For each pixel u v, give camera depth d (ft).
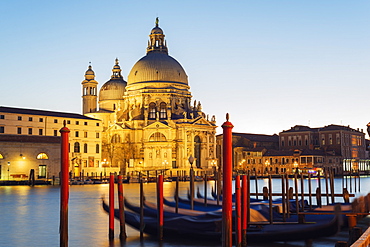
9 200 255.09
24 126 502.79
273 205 174.70
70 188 376.07
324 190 362.12
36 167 454.81
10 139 442.09
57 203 238.89
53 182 418.51
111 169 583.58
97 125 569.64
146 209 156.76
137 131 645.51
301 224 132.57
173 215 149.38
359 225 157.69
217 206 199.21
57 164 467.93
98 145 569.64
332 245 126.52
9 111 494.59
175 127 636.48
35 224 167.63
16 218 182.91
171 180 522.47
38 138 463.83
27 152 449.06
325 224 125.18
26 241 136.87
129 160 626.23
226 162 93.91
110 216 133.08
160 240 133.28
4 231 153.17
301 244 128.67
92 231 150.30
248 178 137.69
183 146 633.20
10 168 440.04
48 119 523.29
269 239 128.26
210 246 127.54
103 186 412.98
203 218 145.38
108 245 128.26
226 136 94.22
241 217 122.31
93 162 563.48
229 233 94.12
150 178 510.58
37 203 238.89
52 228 159.02
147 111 655.76
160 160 624.18
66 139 106.01
